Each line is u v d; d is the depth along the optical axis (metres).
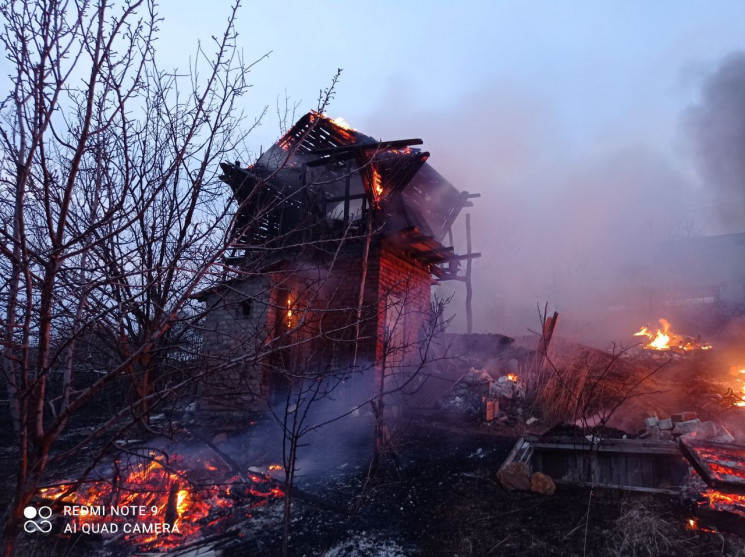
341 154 9.45
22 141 2.15
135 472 4.69
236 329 8.05
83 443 2.45
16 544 3.72
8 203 2.45
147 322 2.89
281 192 3.18
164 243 2.72
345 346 8.63
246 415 7.39
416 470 5.41
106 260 2.61
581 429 6.14
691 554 3.31
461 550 3.66
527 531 3.85
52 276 2.16
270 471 5.54
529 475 4.66
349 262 9.60
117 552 3.80
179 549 3.83
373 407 5.32
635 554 3.38
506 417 8.07
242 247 2.78
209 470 5.27
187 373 3.05
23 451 2.30
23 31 2.06
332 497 4.75
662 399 9.18
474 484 4.82
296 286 8.25
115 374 2.41
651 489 4.41
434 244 10.34
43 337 2.25
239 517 4.44
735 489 4.02
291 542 3.94
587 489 4.53
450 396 9.16
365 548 3.78
